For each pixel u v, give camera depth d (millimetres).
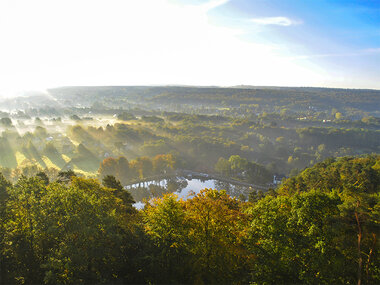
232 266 26047
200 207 28172
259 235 27516
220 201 29828
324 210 24672
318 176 83875
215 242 26156
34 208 27422
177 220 27109
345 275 22641
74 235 26719
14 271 26000
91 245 25344
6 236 27234
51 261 23609
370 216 21172
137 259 27000
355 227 21688
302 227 25062
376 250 22422
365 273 22734
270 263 24672
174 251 26797
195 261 25625
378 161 86562
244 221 31531
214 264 25875
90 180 42031
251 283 24859
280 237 24625
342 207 22719
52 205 27328
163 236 26859
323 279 22281
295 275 23578
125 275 27062
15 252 26953
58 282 23094
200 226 27328
